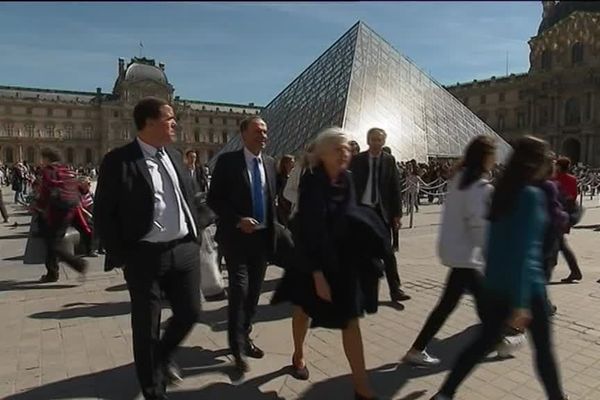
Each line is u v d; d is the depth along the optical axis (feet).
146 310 11.55
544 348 10.99
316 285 11.31
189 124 393.09
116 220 11.48
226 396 12.40
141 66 374.43
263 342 16.11
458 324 17.66
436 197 75.77
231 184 14.78
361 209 12.05
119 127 363.35
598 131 224.12
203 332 17.11
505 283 10.44
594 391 12.41
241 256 14.69
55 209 24.27
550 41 241.35
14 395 12.35
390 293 20.81
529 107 253.24
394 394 12.48
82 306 20.22
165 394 12.12
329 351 15.25
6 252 33.91
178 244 12.00
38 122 349.20
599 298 20.90
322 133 11.77
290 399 12.26
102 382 13.16
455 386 11.18
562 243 23.62
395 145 85.87
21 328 17.46
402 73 99.60
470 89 296.71
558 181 22.72
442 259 13.56
